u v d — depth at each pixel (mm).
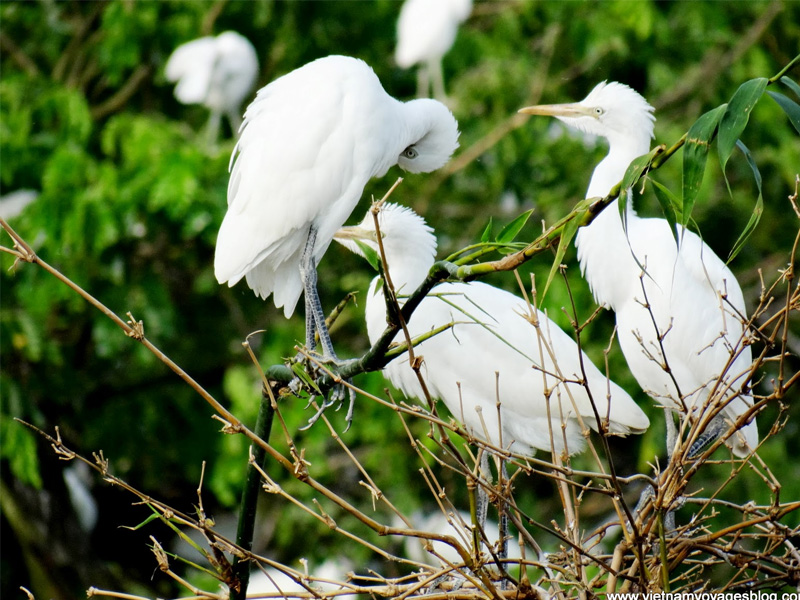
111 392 12734
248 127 7105
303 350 5117
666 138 12086
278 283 7184
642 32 12242
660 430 11227
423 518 12023
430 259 7758
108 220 10727
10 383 11242
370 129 6980
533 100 12430
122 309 11516
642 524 5184
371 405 11570
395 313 4617
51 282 11133
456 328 7496
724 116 4129
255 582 10445
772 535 5137
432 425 4977
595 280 7848
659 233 7633
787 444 12172
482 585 5289
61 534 11938
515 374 7344
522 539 5418
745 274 12547
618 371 11250
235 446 11562
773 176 12734
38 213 10828
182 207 10633
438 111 7723
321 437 11602
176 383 12656
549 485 12461
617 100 7805
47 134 12133
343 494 12328
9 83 12500
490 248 4562
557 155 12445
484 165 12875
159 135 11477
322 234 6930
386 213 7648
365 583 11359
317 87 6969
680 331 7496
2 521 12086
